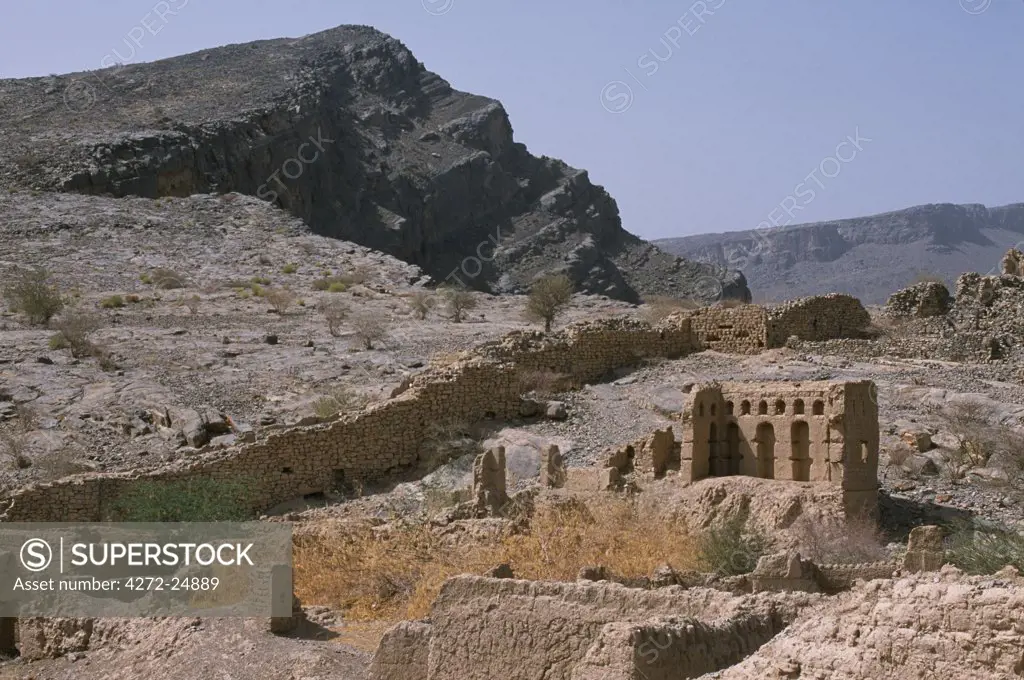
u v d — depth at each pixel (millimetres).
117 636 31422
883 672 16172
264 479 47594
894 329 60938
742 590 27125
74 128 145250
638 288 166500
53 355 63531
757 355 57844
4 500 44469
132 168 132750
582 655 21594
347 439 49000
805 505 37469
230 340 67938
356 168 160875
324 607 31766
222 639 28922
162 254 101562
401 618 31188
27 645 32844
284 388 58031
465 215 168000
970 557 30484
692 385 41312
